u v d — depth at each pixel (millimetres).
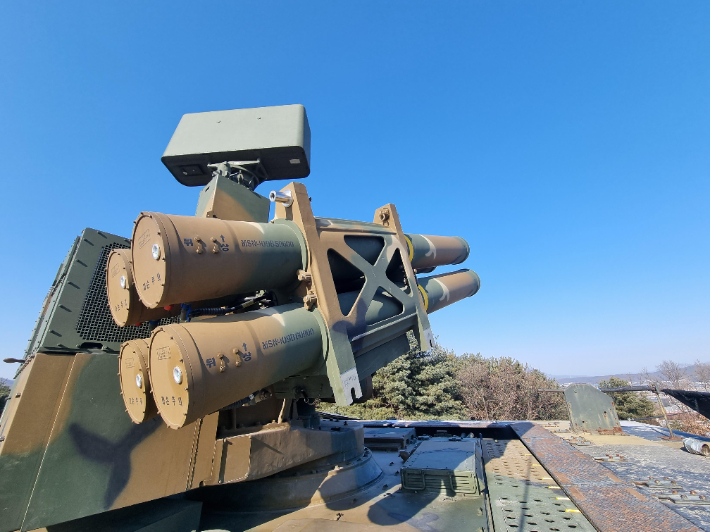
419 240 7719
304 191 5152
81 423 4070
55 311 4430
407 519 4820
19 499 3600
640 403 47562
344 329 4883
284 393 5531
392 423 11695
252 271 4207
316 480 5738
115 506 4035
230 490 5512
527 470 6699
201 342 3387
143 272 3684
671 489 5508
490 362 48562
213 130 7191
